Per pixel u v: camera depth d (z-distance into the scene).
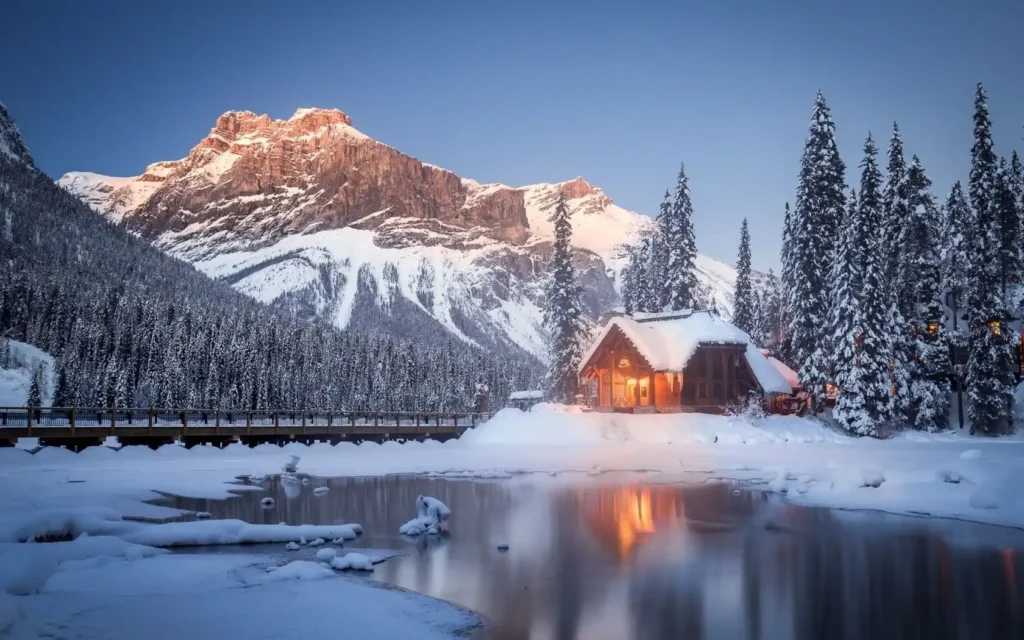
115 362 106.88
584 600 17.80
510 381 175.75
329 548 21.84
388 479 42.75
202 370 113.56
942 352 69.19
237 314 143.88
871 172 67.31
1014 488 28.45
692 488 38.03
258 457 52.41
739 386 72.44
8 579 17.28
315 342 147.00
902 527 26.91
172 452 51.03
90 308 125.00
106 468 43.25
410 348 157.12
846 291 65.38
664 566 21.28
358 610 15.95
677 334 70.62
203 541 23.41
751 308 96.94
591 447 57.44
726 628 15.79
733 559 22.12
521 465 48.72
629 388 71.81
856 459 47.00
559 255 88.19
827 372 70.69
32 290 126.31
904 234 72.25
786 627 15.81
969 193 67.69
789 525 27.61
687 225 87.88
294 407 123.56
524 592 18.53
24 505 27.69
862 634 15.38
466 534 26.08
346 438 61.94
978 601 17.66
